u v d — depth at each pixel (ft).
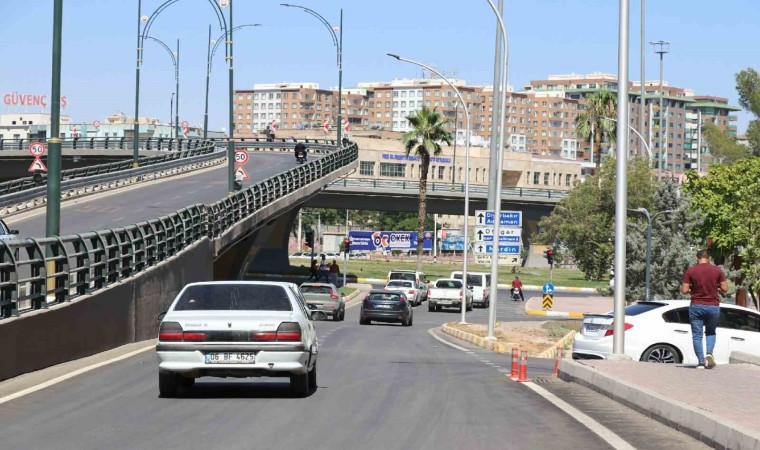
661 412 43.55
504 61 120.06
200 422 42.88
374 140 590.96
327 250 565.53
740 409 40.86
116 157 372.17
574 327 151.12
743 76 284.41
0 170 361.51
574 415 45.75
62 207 188.03
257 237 199.41
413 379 63.82
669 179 184.55
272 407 48.16
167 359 50.39
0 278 63.36
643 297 178.29
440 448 36.42
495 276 121.19
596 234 222.69
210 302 52.95
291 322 51.01
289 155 353.10
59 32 81.82
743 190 177.99
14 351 60.64
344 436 39.22
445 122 318.86
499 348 112.27
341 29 267.80
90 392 53.36
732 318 73.61
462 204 379.76
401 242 415.03
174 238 116.37
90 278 79.92
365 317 158.71
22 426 41.34
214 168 300.40
